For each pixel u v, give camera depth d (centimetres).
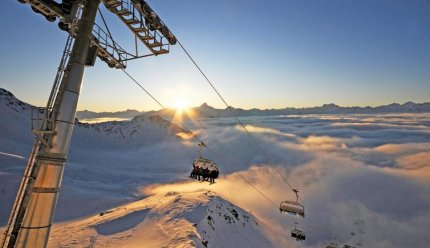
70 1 827
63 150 752
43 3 771
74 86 774
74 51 791
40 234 704
